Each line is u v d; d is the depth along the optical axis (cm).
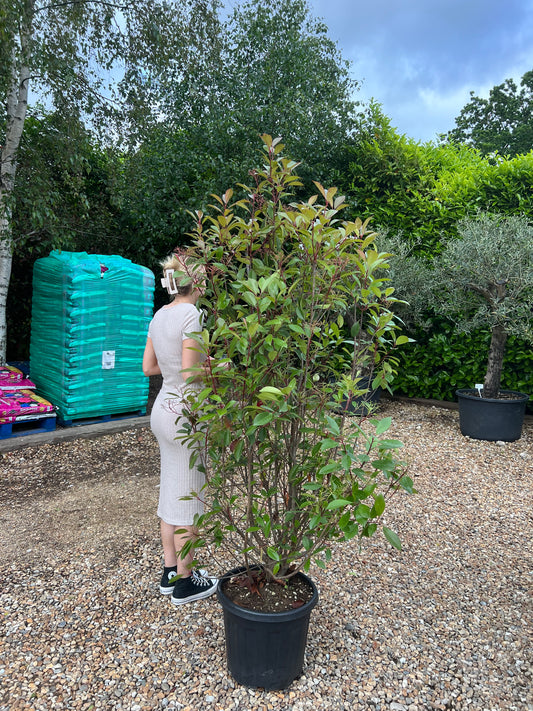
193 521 231
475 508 384
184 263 196
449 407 693
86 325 525
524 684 210
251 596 202
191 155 714
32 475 430
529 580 289
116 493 396
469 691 204
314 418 190
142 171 688
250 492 198
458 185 707
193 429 212
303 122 720
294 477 196
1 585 268
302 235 182
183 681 203
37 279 579
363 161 752
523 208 638
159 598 258
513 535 343
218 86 753
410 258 641
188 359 228
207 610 249
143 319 573
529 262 517
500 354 559
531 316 520
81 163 598
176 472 242
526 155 656
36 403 508
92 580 274
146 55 653
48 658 214
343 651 224
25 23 524
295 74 748
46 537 323
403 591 274
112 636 229
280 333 186
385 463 160
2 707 188
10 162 561
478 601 268
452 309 583
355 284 197
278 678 196
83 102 626
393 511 373
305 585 212
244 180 693
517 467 473
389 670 214
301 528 209
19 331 750
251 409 175
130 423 552
